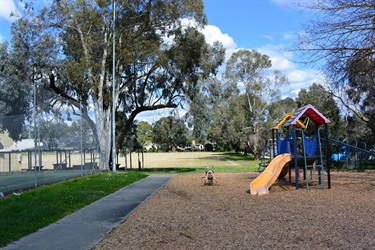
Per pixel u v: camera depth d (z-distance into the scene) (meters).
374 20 14.71
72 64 27.72
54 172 21.91
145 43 28.47
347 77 15.79
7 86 18.67
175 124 37.72
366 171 26.39
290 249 6.62
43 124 19.45
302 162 17.25
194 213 10.48
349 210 10.38
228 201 12.79
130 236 7.83
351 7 14.89
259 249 6.67
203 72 33.16
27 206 10.78
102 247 7.02
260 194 14.41
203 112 34.91
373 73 18.66
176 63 31.44
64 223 9.22
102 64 28.03
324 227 8.25
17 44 27.69
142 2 27.73
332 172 25.58
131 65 31.22
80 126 22.72
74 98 31.61
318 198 12.97
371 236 7.32
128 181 20.09
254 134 60.34
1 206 10.81
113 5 25.97
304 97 41.34
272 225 8.62
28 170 22.28
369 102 30.61
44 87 29.67
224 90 55.56
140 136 110.62
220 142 90.31
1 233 7.84
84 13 27.59
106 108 29.89
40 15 27.97
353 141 38.69
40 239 7.63
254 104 60.19
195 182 20.02
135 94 33.56
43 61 28.03
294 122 15.81
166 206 11.86
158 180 21.45
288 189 15.91
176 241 7.38
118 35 28.34
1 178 17.14
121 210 11.11
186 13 29.16
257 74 59.72
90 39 27.72
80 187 16.25
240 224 8.84
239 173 26.34
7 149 19.86
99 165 27.66
